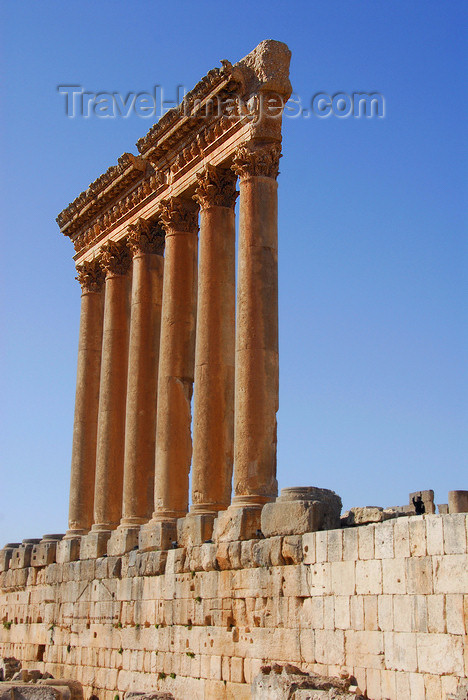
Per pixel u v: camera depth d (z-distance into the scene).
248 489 33.78
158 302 45.12
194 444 37.44
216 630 33.69
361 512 29.81
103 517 45.50
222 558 33.50
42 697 34.84
